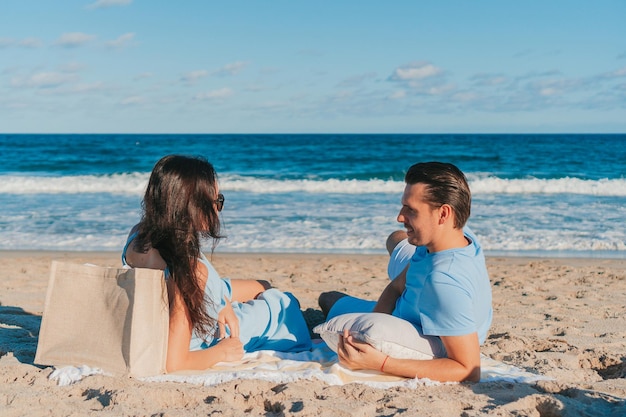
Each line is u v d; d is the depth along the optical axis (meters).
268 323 3.87
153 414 2.81
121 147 43.75
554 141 53.88
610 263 8.53
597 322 5.20
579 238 10.48
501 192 17.75
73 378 3.19
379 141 55.06
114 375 3.20
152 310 3.22
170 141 56.88
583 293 6.46
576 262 8.59
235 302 3.89
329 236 10.64
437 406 2.89
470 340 3.16
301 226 11.59
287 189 18.48
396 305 3.53
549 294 6.42
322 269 7.99
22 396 3.01
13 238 10.45
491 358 3.92
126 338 3.19
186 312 3.29
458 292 3.07
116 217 12.75
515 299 6.17
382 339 3.21
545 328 4.95
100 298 3.28
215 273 3.37
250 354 3.70
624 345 4.45
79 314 3.30
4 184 18.36
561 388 3.23
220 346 3.47
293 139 62.69
